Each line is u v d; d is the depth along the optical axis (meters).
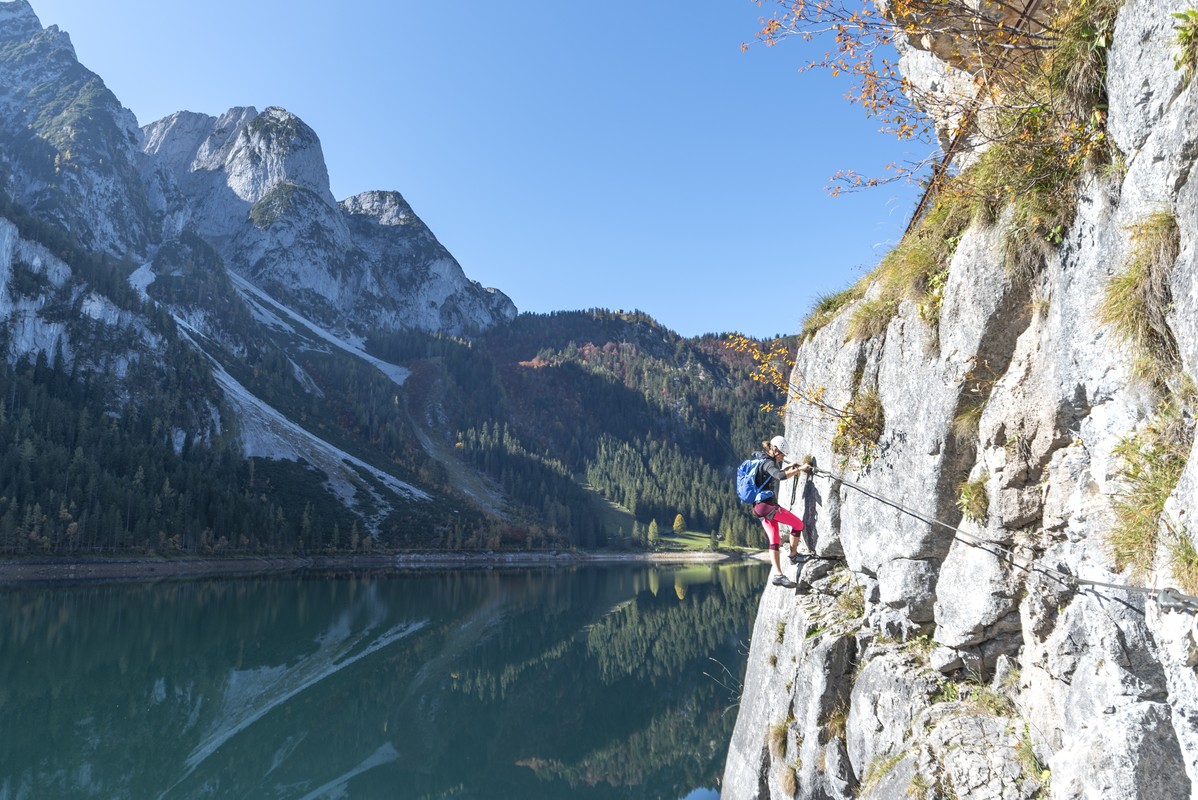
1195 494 3.52
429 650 46.28
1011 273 5.65
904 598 6.85
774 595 10.09
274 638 49.34
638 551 187.25
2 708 29.81
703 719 30.25
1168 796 3.87
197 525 124.25
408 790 23.42
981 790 5.25
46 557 98.94
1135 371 4.27
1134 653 4.11
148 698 32.84
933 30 6.49
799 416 10.14
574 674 38.81
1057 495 5.12
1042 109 5.39
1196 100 3.81
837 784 7.18
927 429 6.55
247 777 24.31
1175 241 4.00
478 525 180.25
